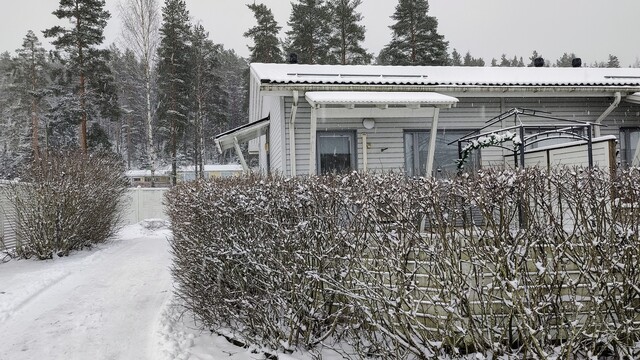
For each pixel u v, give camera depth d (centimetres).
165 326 550
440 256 362
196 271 553
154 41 2541
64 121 2588
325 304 438
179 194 729
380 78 1007
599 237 362
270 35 3055
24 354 492
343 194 410
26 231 1101
